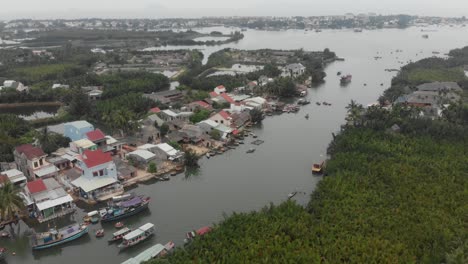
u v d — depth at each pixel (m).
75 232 87.88
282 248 73.62
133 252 83.69
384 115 143.88
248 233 79.06
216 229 81.44
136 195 105.19
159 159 125.75
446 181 99.56
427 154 117.94
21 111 198.50
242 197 106.25
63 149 131.12
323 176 114.81
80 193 105.75
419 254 72.06
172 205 102.50
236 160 131.75
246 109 178.88
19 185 107.88
